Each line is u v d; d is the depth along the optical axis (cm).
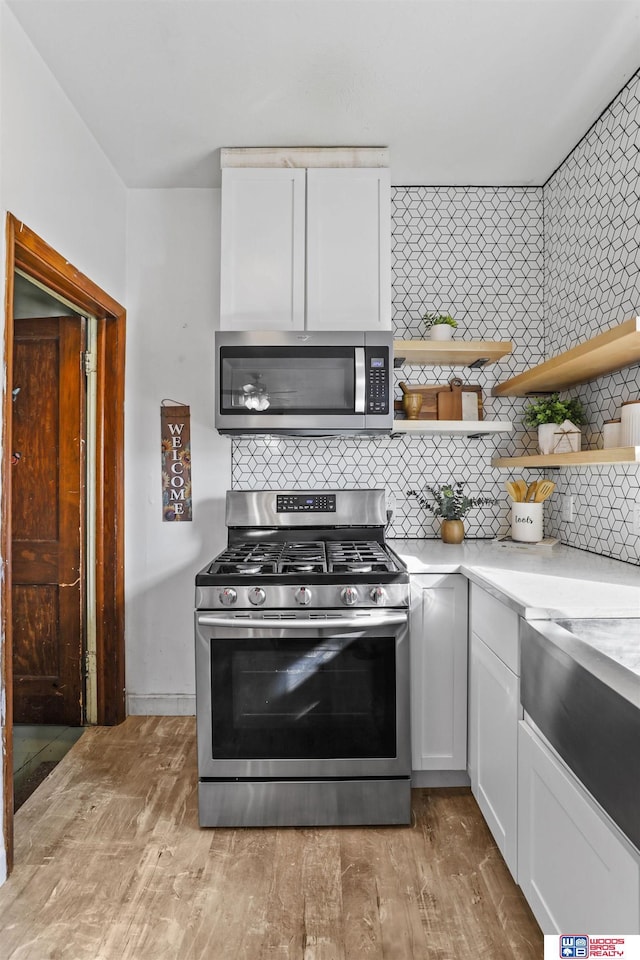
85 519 258
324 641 183
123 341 260
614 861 98
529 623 141
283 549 229
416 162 244
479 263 266
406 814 185
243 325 227
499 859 169
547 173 255
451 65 183
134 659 267
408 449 265
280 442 264
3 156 158
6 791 161
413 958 135
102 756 229
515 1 157
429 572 199
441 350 233
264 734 183
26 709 258
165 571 266
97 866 166
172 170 247
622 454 158
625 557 202
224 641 182
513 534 250
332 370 220
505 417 265
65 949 138
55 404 256
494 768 168
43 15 161
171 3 157
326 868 165
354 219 229
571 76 189
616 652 140
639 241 189
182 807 195
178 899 153
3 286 159
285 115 209
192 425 264
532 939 140
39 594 258
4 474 161
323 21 164
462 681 200
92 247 223
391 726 183
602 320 213
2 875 159
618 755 98
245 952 137
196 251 263
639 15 161
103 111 206
